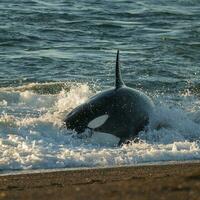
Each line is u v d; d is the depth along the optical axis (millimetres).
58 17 117875
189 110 58250
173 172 34562
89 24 112938
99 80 74750
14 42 98438
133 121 47531
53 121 48906
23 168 38719
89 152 42531
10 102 62125
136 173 35375
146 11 128250
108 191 24625
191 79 76750
